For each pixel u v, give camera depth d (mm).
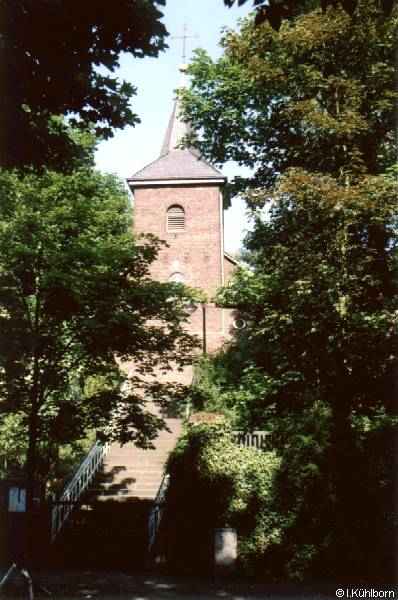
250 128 21906
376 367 15953
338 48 17062
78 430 13312
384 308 16016
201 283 29312
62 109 10094
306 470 13672
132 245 14492
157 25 9391
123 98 10203
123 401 13812
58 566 13531
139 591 11609
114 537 14930
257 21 7520
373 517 13375
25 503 13953
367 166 18203
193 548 13695
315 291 15852
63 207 14562
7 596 10859
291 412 17172
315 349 16359
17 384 12961
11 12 8680
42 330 13086
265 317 17375
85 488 17625
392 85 17406
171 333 14141
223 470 14062
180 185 30406
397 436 13859
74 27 9094
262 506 13773
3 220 14266
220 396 19484
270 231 18891
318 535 13406
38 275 12859
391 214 15703
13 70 9172
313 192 15461
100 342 13047
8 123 9758
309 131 17375
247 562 13477
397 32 16625
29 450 12781
